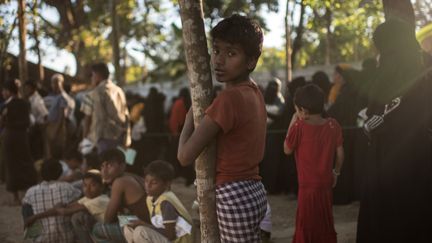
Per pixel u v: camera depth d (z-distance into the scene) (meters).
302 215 5.37
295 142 5.48
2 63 11.20
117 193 5.47
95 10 17.22
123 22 18.80
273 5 13.67
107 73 8.50
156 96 12.33
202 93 3.33
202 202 3.26
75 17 18.67
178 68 21.64
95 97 8.31
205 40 3.36
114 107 8.38
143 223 5.14
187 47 3.35
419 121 3.84
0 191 10.73
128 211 5.59
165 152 12.31
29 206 6.20
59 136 11.16
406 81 3.87
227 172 3.18
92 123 8.35
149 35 20.19
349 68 9.23
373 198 3.95
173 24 17.11
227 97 3.11
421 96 3.85
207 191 3.23
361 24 10.85
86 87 16.36
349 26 11.45
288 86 9.57
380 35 3.97
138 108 12.21
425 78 3.87
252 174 3.23
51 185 6.20
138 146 11.89
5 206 9.37
